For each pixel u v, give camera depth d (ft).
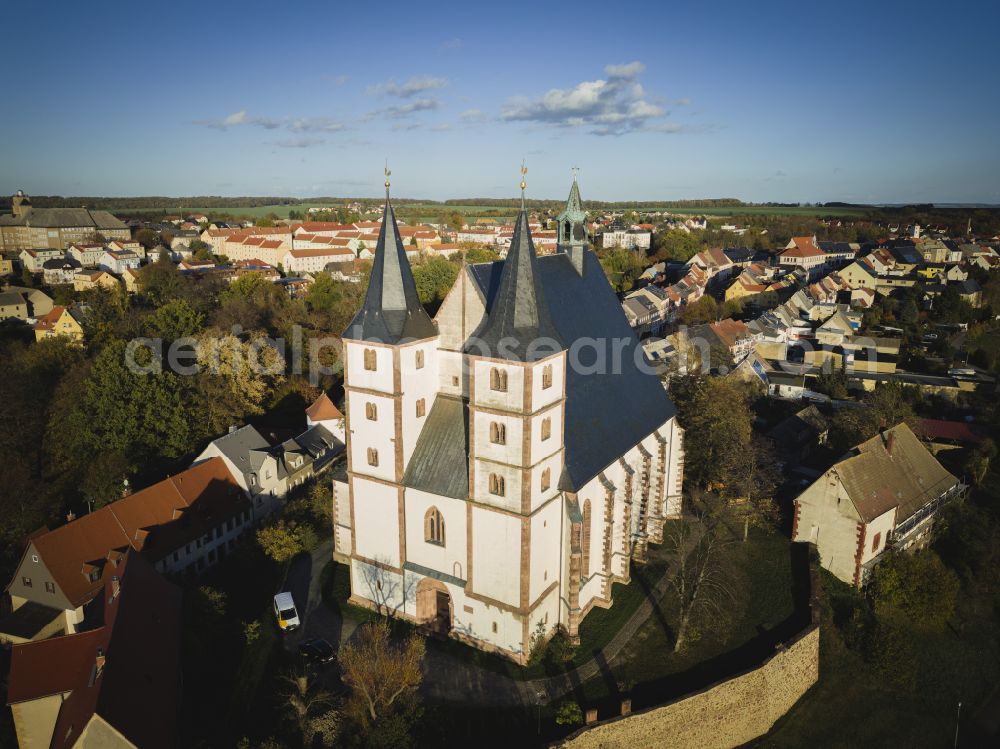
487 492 186.19
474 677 188.65
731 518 264.31
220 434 343.67
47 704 174.40
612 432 218.79
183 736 168.25
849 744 188.55
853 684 205.87
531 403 175.01
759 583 229.04
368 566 215.72
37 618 229.66
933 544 268.21
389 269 195.93
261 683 188.85
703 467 288.51
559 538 199.93
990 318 598.34
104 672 152.35
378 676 171.73
